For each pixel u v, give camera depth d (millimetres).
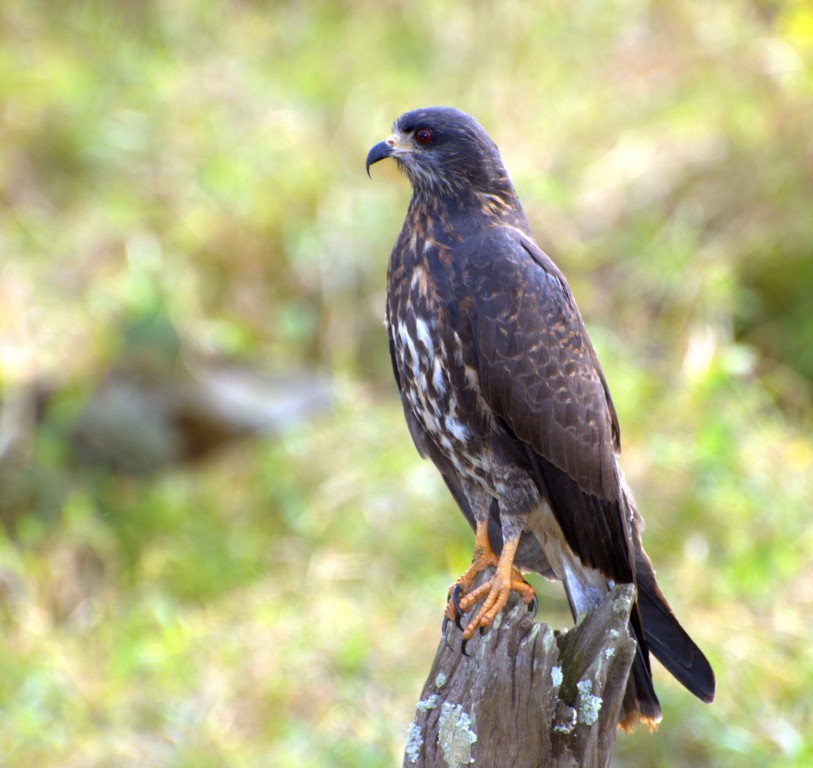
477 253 7035
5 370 12891
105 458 12312
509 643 5539
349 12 18516
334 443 12570
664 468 11664
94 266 14562
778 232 13930
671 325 13555
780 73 14984
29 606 11148
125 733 10000
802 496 11719
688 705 9570
